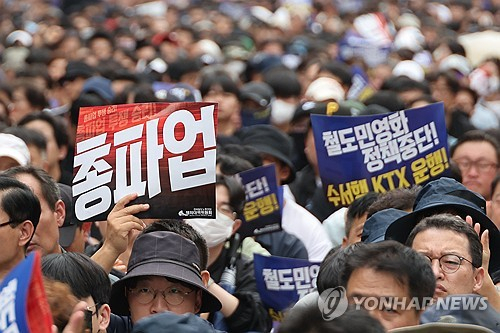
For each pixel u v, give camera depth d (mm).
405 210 11938
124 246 10992
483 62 32281
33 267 7199
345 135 13914
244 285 13758
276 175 16203
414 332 8102
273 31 45625
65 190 12969
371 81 33344
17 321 7133
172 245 10641
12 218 10766
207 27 51250
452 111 23859
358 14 48594
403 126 13859
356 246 9578
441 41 39625
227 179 13602
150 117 11148
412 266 8703
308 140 17953
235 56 36344
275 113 24625
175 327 8188
